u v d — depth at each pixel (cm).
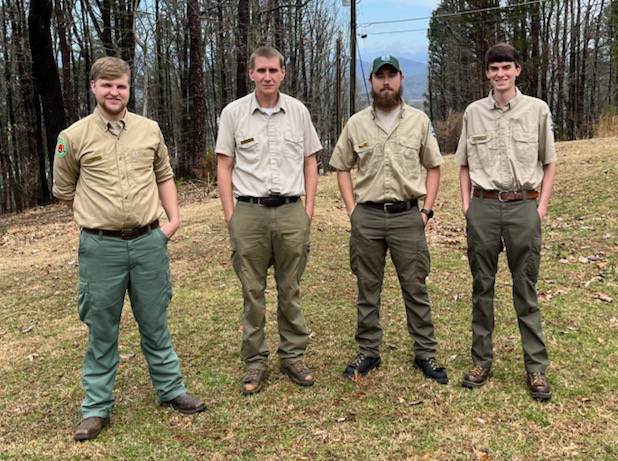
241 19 1795
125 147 294
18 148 2647
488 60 319
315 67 3347
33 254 855
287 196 333
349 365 366
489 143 325
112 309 301
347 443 285
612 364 366
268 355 363
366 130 343
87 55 2658
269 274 624
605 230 694
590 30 3133
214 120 3781
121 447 289
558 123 3192
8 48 2275
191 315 507
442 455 271
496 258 335
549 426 294
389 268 626
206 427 307
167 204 322
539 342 330
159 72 2864
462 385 342
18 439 305
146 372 390
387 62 326
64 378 391
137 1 1806
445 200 990
